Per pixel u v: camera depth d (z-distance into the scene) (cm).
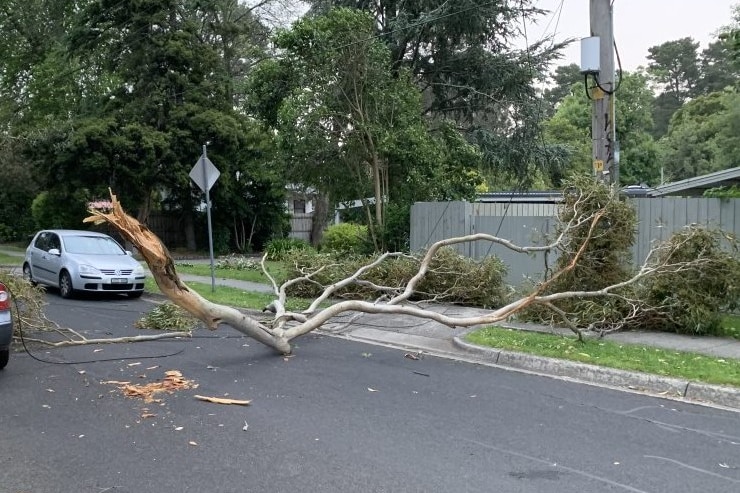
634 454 537
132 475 484
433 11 2062
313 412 645
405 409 659
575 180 1088
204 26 3150
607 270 1064
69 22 3572
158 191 3155
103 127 2642
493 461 517
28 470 493
